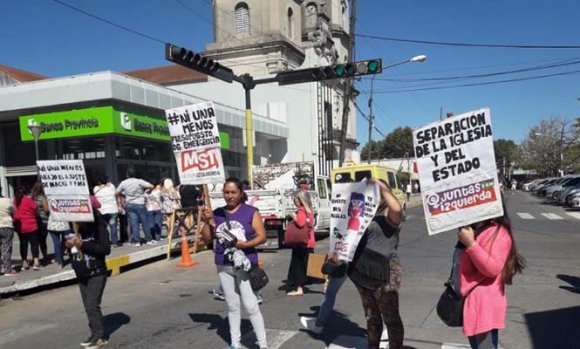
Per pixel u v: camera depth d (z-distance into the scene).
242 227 5.29
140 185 13.16
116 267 10.91
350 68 16.11
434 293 8.20
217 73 16.44
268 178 19.03
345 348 5.59
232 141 28.98
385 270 4.71
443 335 5.98
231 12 41.28
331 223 5.20
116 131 17.55
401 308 7.27
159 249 12.48
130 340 6.13
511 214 24.88
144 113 19.55
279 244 14.21
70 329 6.82
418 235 16.58
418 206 36.38
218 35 41.78
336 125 45.06
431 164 4.13
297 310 7.34
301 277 8.39
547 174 73.25
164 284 9.79
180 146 6.93
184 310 7.59
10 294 8.88
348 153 48.78
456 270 4.12
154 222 14.13
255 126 30.44
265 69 39.84
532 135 72.88
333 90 44.56
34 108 18.30
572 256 11.84
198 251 13.88
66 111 17.84
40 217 10.82
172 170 23.58
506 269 3.87
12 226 9.97
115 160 19.55
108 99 17.50
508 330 6.17
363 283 4.79
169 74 43.22
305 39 46.00
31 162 20.92
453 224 4.02
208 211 5.61
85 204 5.62
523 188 72.12
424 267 10.60
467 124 4.00
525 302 7.54
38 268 10.45
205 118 6.70
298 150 39.53
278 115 37.81
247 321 6.82
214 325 6.68
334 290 5.97
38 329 6.89
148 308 7.82
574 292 8.18
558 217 23.11
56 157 20.31
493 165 3.89
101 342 5.92
